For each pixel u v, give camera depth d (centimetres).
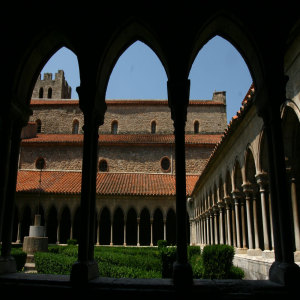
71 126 3431
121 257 1302
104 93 671
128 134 3356
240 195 1388
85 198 569
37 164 3127
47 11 628
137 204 2644
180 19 604
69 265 988
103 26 617
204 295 490
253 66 635
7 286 524
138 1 611
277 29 583
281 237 534
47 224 2862
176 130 577
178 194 554
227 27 632
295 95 793
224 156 1605
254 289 495
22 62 640
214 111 3441
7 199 632
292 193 920
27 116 693
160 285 507
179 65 591
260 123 1037
